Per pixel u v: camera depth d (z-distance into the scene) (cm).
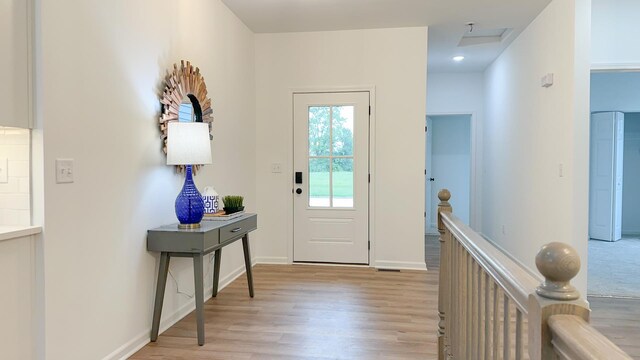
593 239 654
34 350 180
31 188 182
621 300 344
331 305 325
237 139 412
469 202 705
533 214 417
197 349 248
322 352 243
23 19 176
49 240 184
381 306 323
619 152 638
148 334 259
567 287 70
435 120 750
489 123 602
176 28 291
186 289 308
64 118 192
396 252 447
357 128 450
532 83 420
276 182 466
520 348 93
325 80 454
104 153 219
